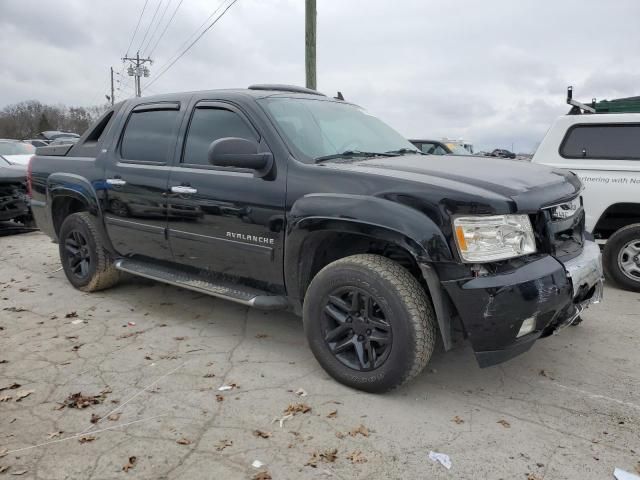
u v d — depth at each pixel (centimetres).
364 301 312
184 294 521
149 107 454
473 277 279
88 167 487
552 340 407
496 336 281
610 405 309
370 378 312
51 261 673
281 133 354
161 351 382
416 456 259
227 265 383
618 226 555
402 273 300
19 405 304
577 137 565
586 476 245
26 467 248
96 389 323
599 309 482
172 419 290
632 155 536
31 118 8112
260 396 316
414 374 302
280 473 245
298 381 336
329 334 329
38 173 546
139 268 458
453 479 242
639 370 356
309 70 1067
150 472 245
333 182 319
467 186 290
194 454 258
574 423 290
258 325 438
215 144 327
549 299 285
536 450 265
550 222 309
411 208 289
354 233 307
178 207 401
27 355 373
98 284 510
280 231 341
